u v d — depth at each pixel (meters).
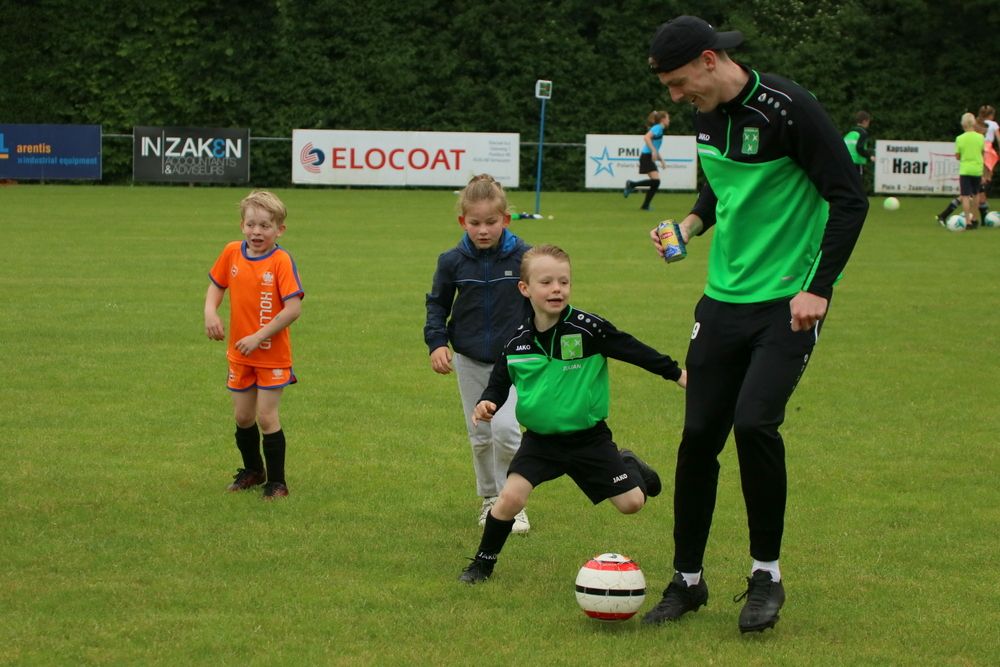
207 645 4.39
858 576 5.30
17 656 4.26
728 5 39.16
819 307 4.41
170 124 35.81
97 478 6.71
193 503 6.29
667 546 5.74
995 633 4.63
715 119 4.65
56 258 16.52
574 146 37.53
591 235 21.58
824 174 4.45
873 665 4.31
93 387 9.09
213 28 35.88
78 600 4.84
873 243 21.02
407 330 11.72
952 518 6.21
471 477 6.98
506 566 5.41
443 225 22.73
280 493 6.46
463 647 4.42
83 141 33.19
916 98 39.12
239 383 6.45
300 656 4.30
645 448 7.64
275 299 6.35
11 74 34.84
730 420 4.79
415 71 37.19
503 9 37.38
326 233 20.95
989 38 38.81
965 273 16.66
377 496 6.54
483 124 37.59
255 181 35.56
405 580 5.19
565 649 4.41
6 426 7.88
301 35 36.38
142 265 15.95
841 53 38.97
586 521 6.15
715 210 5.07
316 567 5.33
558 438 5.07
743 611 4.56
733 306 4.67
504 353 5.11
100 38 35.12
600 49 37.94
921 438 7.94
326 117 36.56
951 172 35.59
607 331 5.00
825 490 6.73
